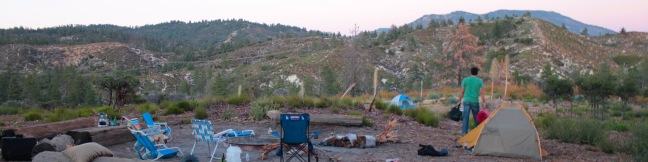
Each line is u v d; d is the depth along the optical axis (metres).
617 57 153.25
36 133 11.02
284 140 8.81
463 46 78.75
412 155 10.18
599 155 10.64
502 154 10.16
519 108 10.53
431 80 76.12
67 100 65.00
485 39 154.00
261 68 138.00
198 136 9.41
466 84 12.41
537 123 16.73
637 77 64.88
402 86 69.44
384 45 151.50
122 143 11.39
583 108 30.42
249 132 12.27
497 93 39.03
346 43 64.81
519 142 10.13
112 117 15.73
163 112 17.72
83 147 7.85
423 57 134.38
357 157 9.84
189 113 17.28
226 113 15.85
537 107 31.64
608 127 16.77
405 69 124.62
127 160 7.70
